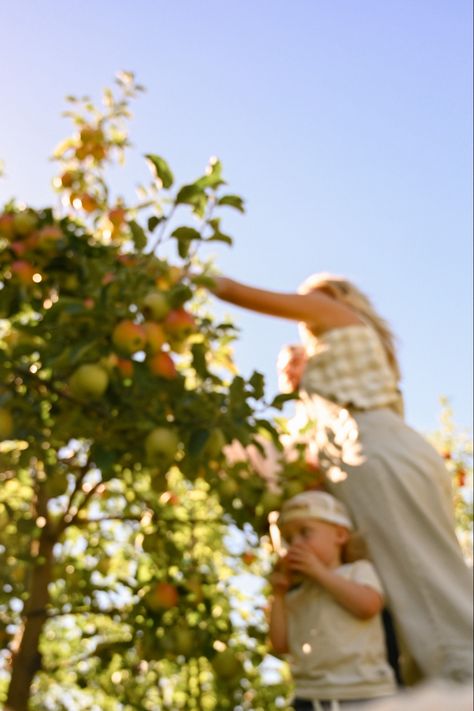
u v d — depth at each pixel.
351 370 3.25
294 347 3.65
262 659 3.64
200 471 3.13
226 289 3.31
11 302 3.15
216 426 2.88
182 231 2.94
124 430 2.92
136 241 3.02
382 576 2.93
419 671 2.89
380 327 3.51
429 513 2.96
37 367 3.11
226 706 3.62
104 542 3.88
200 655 3.22
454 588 2.86
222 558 4.71
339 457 3.15
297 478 3.24
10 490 4.05
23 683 3.10
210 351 3.65
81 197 3.82
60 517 3.46
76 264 3.14
